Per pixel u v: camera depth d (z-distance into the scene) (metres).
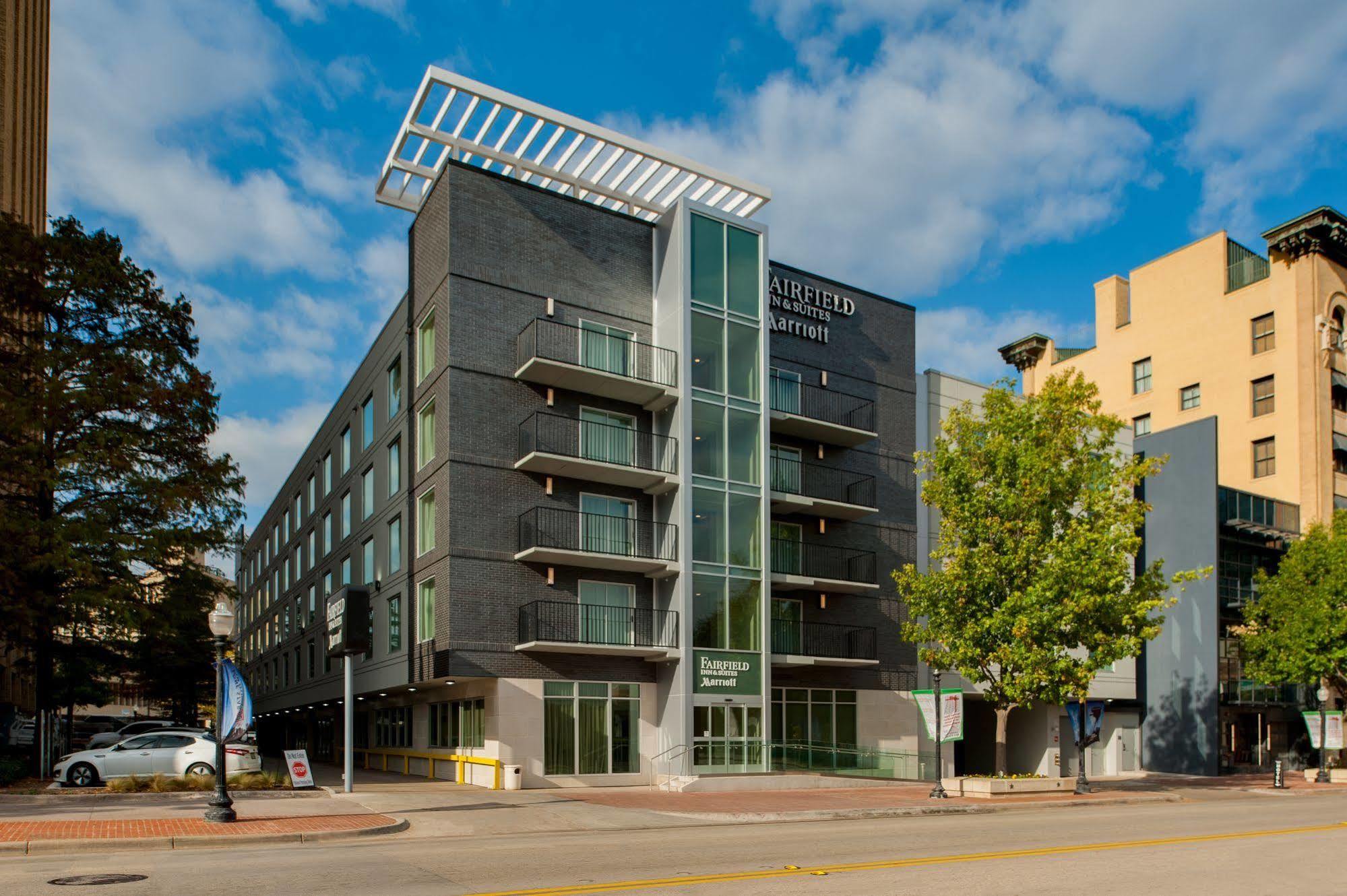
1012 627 26.52
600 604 28.42
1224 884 10.88
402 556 30.89
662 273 30.77
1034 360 62.56
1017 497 26.98
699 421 29.44
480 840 14.95
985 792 25.88
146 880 10.36
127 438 24.45
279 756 56.03
